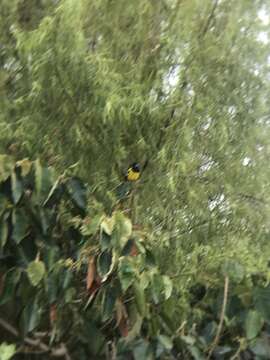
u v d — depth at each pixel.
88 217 2.12
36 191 2.01
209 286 2.40
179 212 2.89
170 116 2.87
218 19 3.08
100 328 2.28
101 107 2.57
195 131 2.98
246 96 3.13
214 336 2.23
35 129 2.51
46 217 2.06
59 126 2.60
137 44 2.96
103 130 2.63
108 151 2.65
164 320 2.20
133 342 2.09
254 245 3.13
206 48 3.00
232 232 3.11
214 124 2.99
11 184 1.99
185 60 2.96
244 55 3.13
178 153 2.83
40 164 2.14
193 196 2.90
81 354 2.31
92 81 2.56
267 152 3.24
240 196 3.16
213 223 3.01
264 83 3.21
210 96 2.99
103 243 1.96
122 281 1.96
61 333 2.26
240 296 2.22
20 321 2.19
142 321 2.20
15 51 2.77
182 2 2.95
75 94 2.58
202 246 2.76
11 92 2.74
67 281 2.04
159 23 3.00
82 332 2.25
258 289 2.18
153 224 2.81
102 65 2.57
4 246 2.06
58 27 2.54
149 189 2.80
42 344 2.29
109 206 2.51
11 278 2.06
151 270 2.08
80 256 2.07
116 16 2.89
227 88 3.08
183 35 2.95
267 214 3.22
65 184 2.12
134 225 2.43
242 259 2.43
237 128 3.10
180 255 2.72
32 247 2.06
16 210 2.00
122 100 2.60
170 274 2.60
